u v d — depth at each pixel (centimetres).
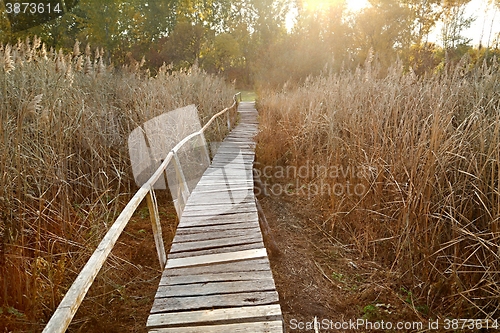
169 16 2777
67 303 132
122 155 434
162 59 2286
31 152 311
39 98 265
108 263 306
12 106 341
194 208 393
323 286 311
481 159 278
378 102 411
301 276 324
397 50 1562
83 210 336
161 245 284
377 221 355
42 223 295
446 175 304
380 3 1611
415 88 431
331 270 335
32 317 230
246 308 217
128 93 541
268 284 244
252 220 356
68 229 312
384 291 297
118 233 197
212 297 230
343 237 392
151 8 2672
